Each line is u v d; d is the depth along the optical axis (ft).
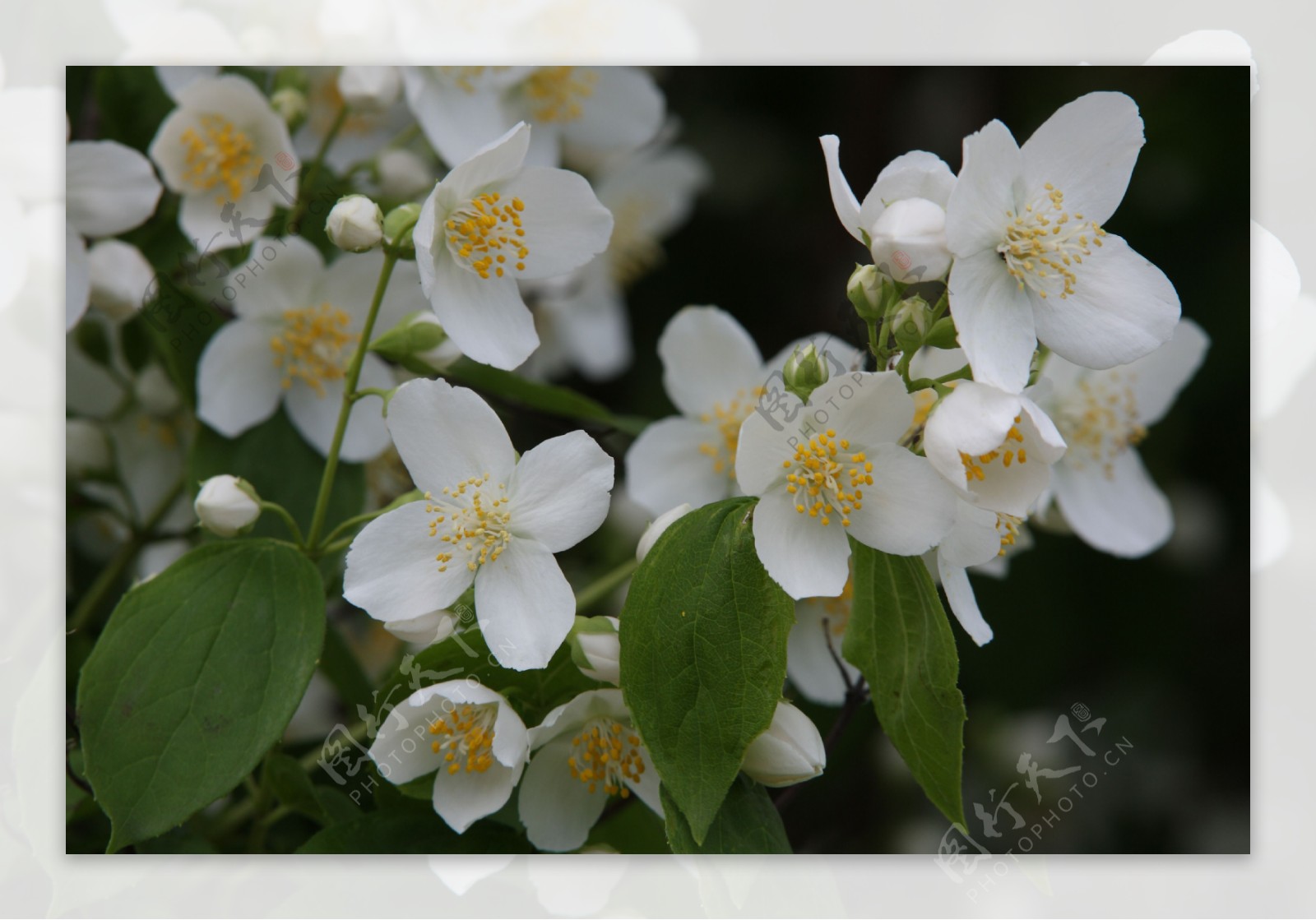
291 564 1.70
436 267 1.69
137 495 1.91
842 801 1.92
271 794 1.75
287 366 1.85
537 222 1.70
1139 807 2.06
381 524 1.67
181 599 1.69
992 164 1.64
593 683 1.69
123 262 1.82
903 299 1.65
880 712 1.66
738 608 1.64
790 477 1.65
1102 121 1.66
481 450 1.68
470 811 1.67
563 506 1.68
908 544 1.65
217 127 1.84
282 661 1.69
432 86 1.92
